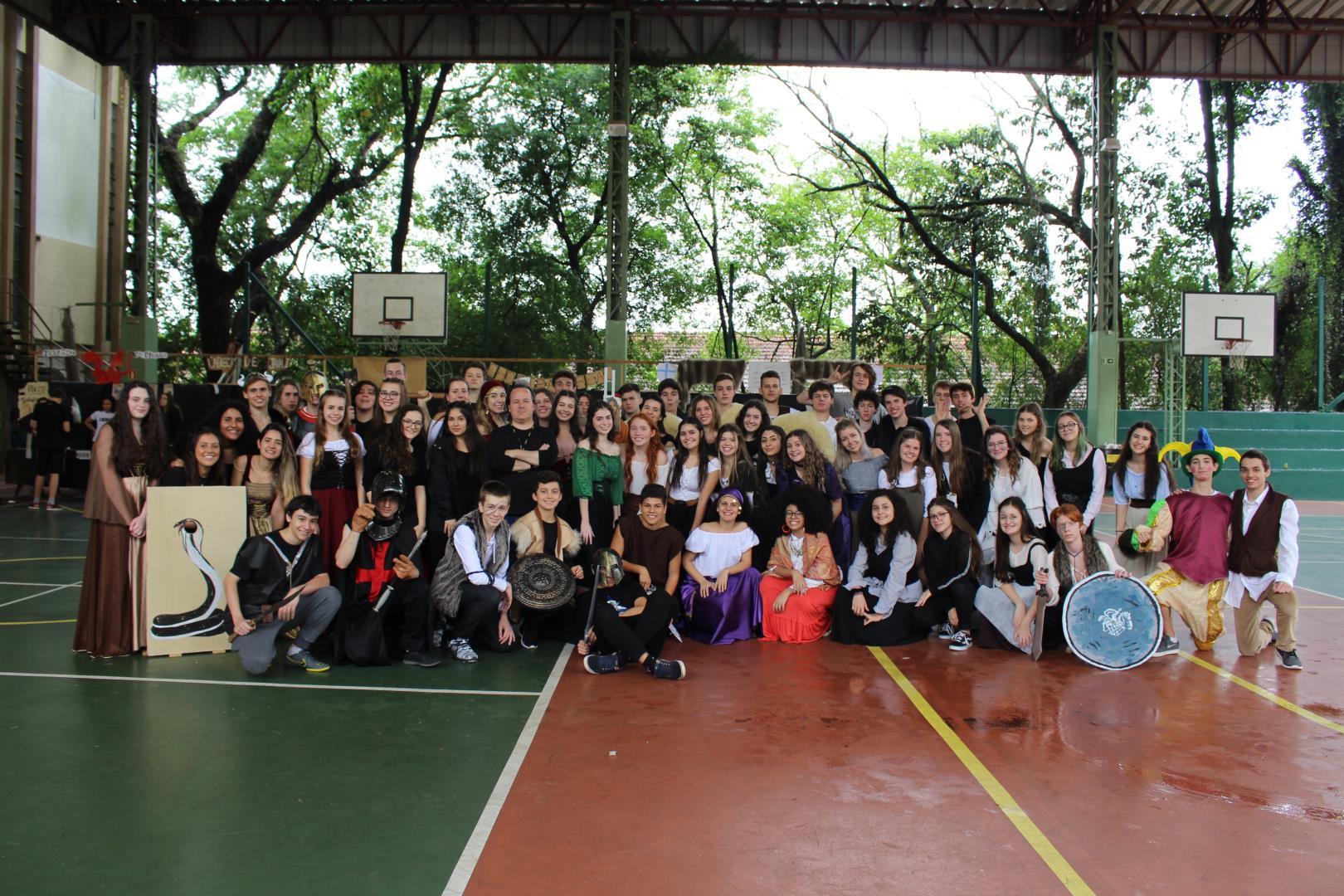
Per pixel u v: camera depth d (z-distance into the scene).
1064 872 3.71
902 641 7.39
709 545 7.54
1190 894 3.56
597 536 7.60
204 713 5.53
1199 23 18.94
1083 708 5.82
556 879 3.62
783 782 4.59
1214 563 7.16
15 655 6.75
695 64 18.83
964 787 4.54
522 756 4.90
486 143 27.45
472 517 6.83
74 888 3.54
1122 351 25.28
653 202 29.84
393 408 7.13
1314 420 23.81
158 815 4.16
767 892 3.53
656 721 5.48
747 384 19.20
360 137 29.33
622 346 18.11
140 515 6.79
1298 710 5.82
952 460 7.68
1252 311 20.80
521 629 7.19
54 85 22.09
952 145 25.91
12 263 20.73
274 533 6.39
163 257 29.84
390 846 3.88
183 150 29.12
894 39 18.95
